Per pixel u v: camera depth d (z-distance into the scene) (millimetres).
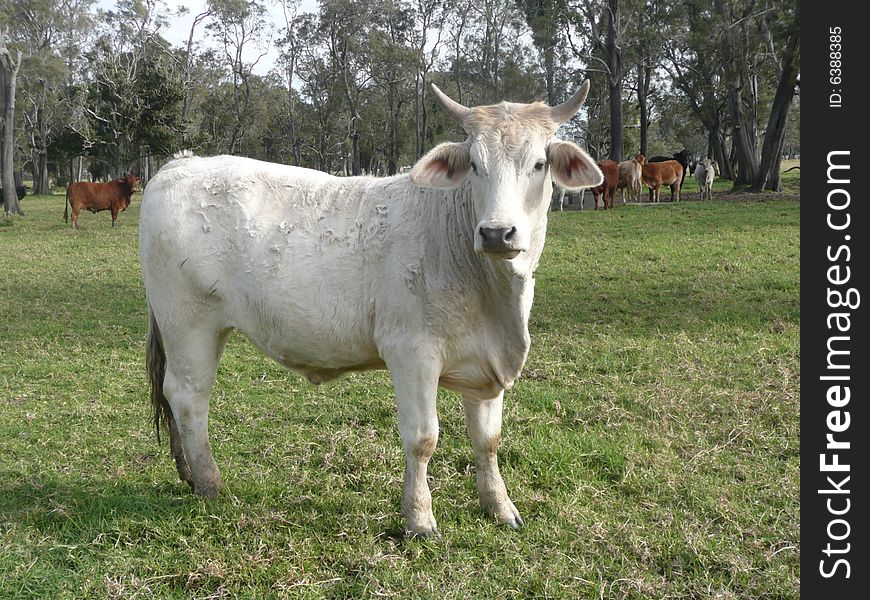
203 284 4242
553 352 7344
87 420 5758
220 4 51188
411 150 59562
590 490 4438
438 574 3584
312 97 57875
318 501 4367
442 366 3879
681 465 4719
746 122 38500
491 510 4164
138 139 42156
